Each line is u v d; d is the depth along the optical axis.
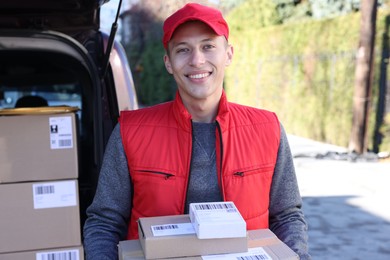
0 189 1.77
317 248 3.90
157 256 1.31
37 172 1.80
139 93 19.72
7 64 3.06
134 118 1.62
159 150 1.56
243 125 1.61
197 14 1.49
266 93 11.09
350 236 4.15
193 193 1.56
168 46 1.57
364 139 7.34
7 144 1.77
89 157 2.61
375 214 4.72
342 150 7.91
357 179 6.01
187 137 1.55
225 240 1.34
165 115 1.61
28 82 3.37
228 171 1.56
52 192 1.82
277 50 10.52
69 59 2.51
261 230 1.52
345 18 8.23
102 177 1.63
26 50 2.26
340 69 8.34
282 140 1.66
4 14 2.16
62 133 1.81
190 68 1.51
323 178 6.07
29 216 1.80
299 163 6.92
